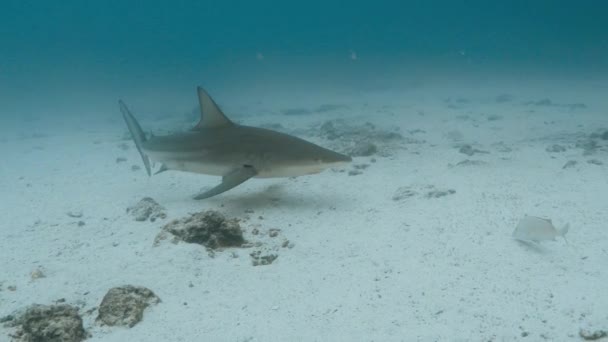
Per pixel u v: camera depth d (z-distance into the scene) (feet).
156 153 11.53
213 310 6.76
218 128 10.77
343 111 34.04
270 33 184.14
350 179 12.98
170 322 6.52
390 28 133.80
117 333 6.33
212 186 12.98
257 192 12.05
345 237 8.99
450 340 5.85
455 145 17.54
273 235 9.18
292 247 8.66
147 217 10.58
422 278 7.29
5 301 7.16
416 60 102.22
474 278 7.17
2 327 6.42
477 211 9.73
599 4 88.43
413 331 6.13
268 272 7.75
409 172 13.47
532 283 6.93
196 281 7.52
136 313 6.59
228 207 10.94
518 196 10.51
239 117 32.71
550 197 10.34
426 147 17.20
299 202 11.13
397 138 18.84
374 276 7.45
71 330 6.14
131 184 13.89
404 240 8.64
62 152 21.54
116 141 24.03
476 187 11.41
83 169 16.87
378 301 6.80
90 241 9.39
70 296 7.22
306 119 30.12
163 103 58.49
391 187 12.04
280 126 25.31
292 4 177.78
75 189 13.76
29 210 11.84
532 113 26.48
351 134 19.76
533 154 15.07
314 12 177.17
